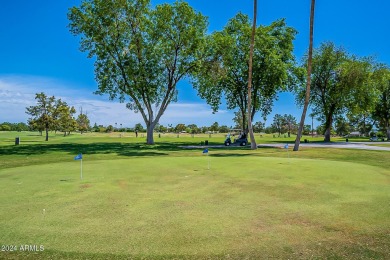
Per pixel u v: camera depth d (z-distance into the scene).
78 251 4.50
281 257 4.39
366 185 9.16
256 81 43.31
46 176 10.78
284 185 9.12
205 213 6.29
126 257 4.34
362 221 5.88
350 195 7.89
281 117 117.56
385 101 60.06
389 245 4.81
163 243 4.79
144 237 5.01
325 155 22.44
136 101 38.41
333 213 6.36
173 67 39.84
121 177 10.52
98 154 23.02
